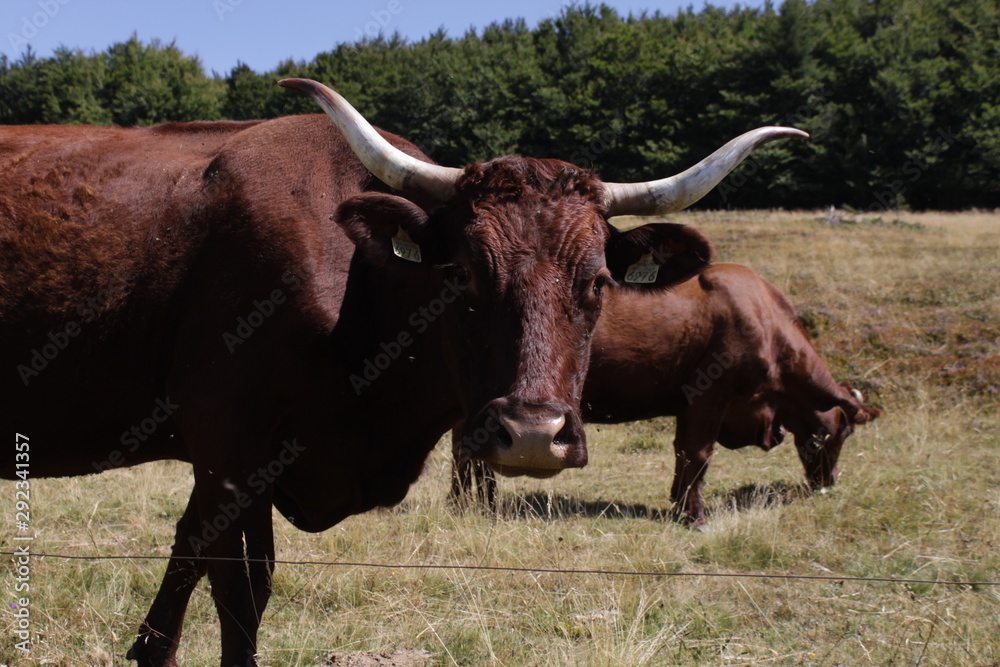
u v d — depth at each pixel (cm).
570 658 388
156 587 488
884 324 1238
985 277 1480
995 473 748
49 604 449
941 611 442
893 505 646
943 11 5472
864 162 4188
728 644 418
